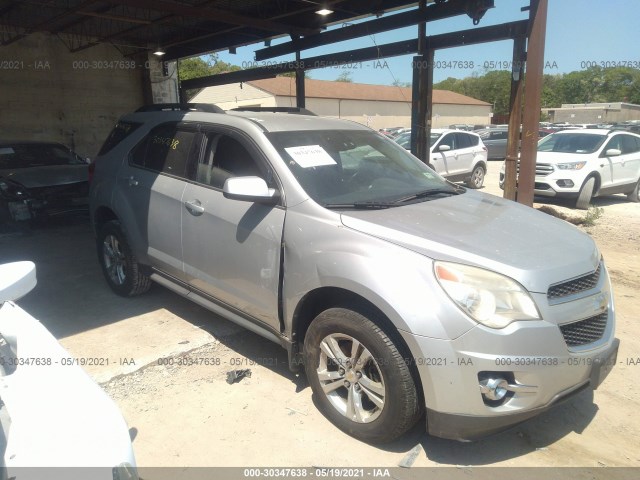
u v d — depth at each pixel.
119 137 5.02
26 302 4.93
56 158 9.23
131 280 4.75
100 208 4.99
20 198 7.64
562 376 2.53
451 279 2.49
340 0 8.23
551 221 3.38
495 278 2.50
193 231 3.80
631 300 5.14
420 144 7.97
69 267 6.13
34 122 12.55
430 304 2.46
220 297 3.71
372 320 2.68
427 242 2.69
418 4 7.90
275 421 3.08
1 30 11.47
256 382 3.52
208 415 3.14
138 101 14.16
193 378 3.57
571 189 10.38
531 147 6.54
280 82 43.06
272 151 3.39
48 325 4.39
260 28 9.20
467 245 2.70
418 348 2.46
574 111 54.72
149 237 4.33
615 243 7.70
